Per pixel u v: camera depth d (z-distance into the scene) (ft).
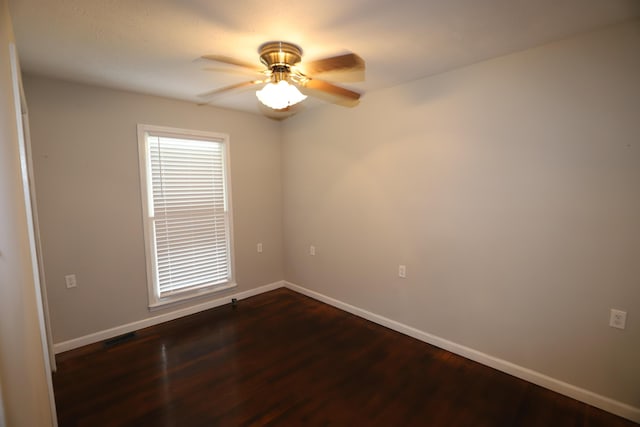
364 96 9.67
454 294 8.11
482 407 6.21
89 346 8.67
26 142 6.13
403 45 6.20
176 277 10.46
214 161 11.13
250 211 12.26
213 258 11.34
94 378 7.22
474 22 5.32
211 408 6.23
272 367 7.64
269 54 6.08
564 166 6.22
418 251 8.76
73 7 4.62
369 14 4.98
